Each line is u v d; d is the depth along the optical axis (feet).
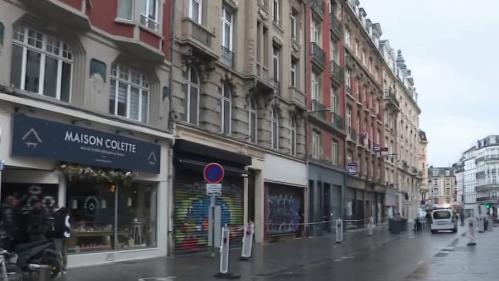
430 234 128.36
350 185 140.67
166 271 47.24
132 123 55.31
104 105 51.83
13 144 41.45
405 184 234.99
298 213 103.50
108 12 52.70
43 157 43.91
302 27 108.17
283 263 55.93
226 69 75.10
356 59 152.46
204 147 66.69
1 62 40.81
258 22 86.74
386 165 193.57
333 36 131.23
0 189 41.29
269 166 89.15
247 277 45.44
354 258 63.87
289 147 99.40
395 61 234.99
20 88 43.86
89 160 48.85
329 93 123.95
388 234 122.21
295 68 105.40
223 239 45.16
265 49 89.71
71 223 48.60
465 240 101.19
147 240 58.95
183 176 64.90
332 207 123.95
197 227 67.15
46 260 37.17
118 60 54.85
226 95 77.25
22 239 40.11
